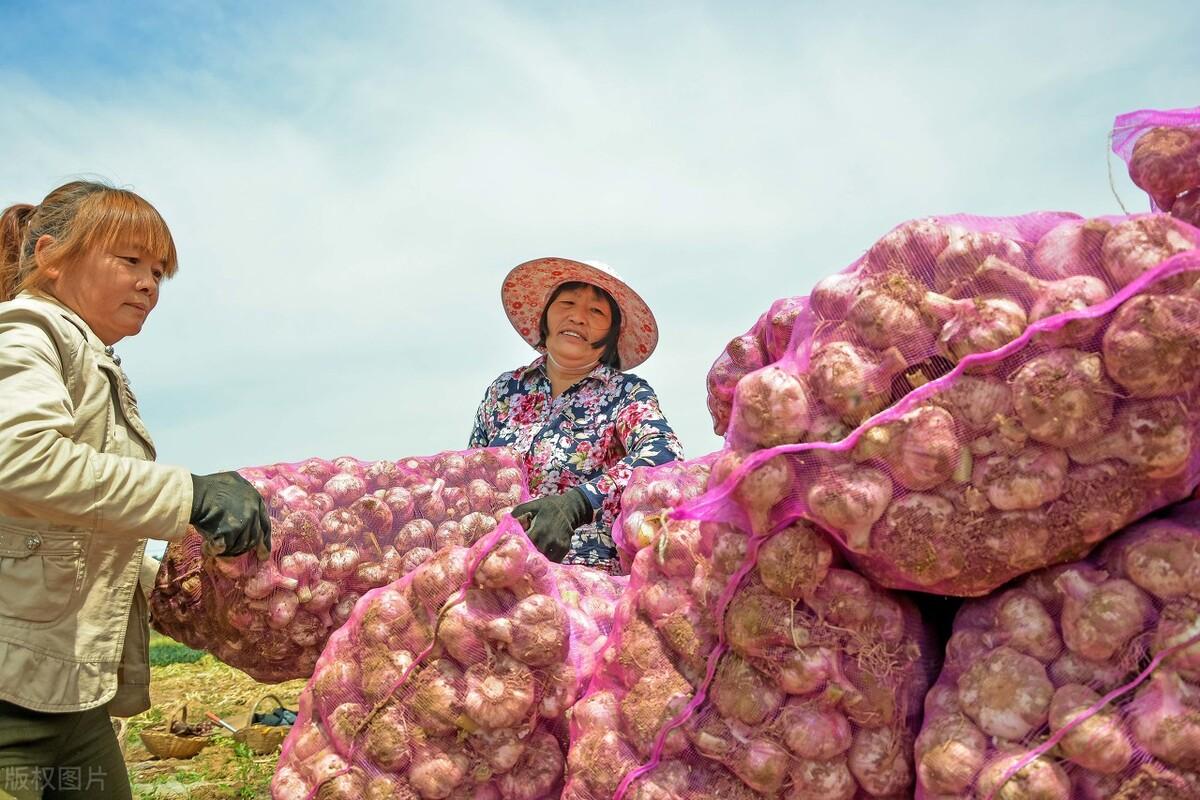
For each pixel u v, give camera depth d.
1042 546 1.46
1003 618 1.53
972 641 1.57
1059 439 1.43
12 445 1.95
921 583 1.56
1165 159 1.61
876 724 1.65
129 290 2.42
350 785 2.04
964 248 1.55
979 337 1.46
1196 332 1.38
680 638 1.85
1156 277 1.39
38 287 2.37
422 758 2.03
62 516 2.05
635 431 3.36
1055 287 1.46
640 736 1.83
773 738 1.67
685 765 1.78
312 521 2.79
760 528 1.65
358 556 2.82
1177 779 1.34
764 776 1.66
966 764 1.46
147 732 6.22
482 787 2.05
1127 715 1.38
